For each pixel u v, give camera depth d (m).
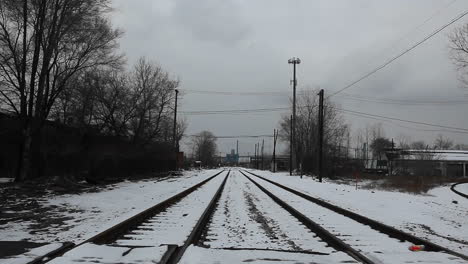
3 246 7.57
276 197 18.75
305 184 34.50
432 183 47.66
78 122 31.12
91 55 26.28
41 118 24.48
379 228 10.44
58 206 14.54
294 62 59.56
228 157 163.00
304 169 69.94
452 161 80.00
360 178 57.91
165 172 52.97
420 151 73.00
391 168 69.88
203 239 8.89
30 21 23.53
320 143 41.72
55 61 24.36
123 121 37.97
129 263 6.14
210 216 12.62
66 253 6.53
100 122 36.31
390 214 14.34
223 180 39.03
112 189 22.73
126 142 38.03
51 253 6.63
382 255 7.31
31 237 8.73
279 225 11.05
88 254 6.58
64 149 28.72
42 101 24.66
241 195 21.36
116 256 6.53
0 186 20.05
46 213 12.82
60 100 29.69
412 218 13.43
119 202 16.25
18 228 9.95
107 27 26.30
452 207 19.61
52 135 27.94
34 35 23.78
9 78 23.50
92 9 24.88
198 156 145.12
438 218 14.25
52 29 23.34
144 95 41.28
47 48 23.72
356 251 7.35
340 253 7.26
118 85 37.50
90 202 15.79
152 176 42.69
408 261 6.84
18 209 13.59
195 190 24.31
